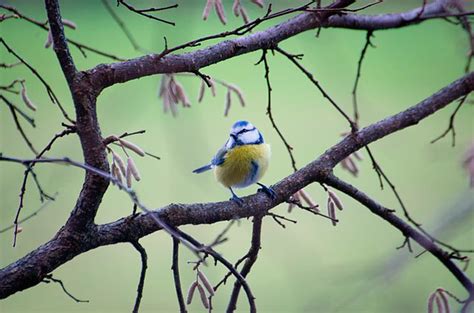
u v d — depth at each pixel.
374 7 9.80
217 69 21.22
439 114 16.77
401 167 17.20
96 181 5.46
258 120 19.80
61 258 5.50
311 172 6.88
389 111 17.42
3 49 17.28
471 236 13.75
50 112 16.81
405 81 18.55
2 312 13.99
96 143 5.52
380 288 7.07
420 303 7.75
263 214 6.56
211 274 11.53
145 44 18.12
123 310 14.52
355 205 16.41
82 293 15.09
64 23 7.11
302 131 19.52
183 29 8.08
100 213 16.05
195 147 8.18
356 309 7.55
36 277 5.41
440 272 13.27
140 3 8.93
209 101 20.11
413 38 18.91
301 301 7.75
